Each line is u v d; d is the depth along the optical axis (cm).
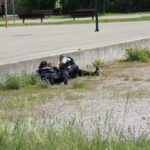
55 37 4516
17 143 951
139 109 1703
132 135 1155
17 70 2409
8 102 1830
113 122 1463
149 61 3170
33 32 5462
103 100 1900
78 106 1783
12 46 3703
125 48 3397
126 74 2628
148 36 4075
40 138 975
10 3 11919
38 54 2872
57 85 2312
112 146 943
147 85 2258
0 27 6825
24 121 1140
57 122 1312
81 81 2408
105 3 10969
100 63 2984
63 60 2420
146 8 10894
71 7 11225
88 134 1050
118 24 6494
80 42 3762
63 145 942
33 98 1967
